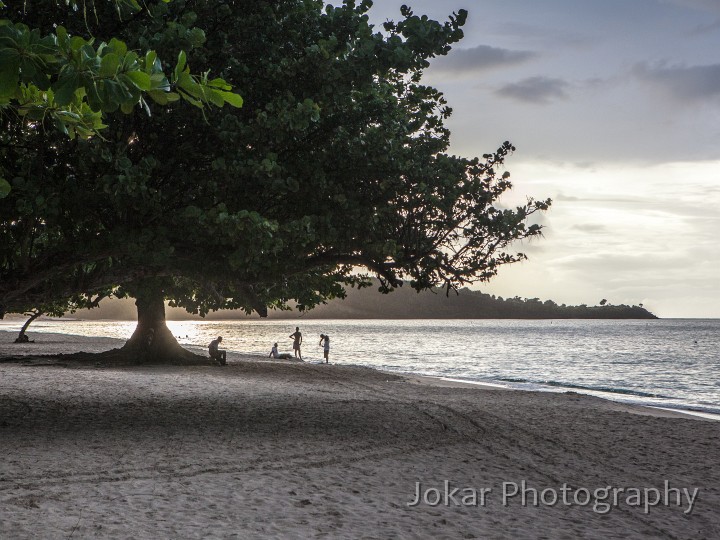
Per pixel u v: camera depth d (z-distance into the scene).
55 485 8.08
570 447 13.25
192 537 6.25
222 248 13.81
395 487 8.98
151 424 13.35
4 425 12.48
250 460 10.26
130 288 22.73
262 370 31.33
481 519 7.61
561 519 7.86
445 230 15.16
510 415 17.73
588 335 175.88
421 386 27.75
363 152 13.92
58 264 13.03
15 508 6.90
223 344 98.38
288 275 15.14
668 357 79.38
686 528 7.78
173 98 3.70
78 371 26.08
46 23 11.73
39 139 11.60
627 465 11.68
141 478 8.70
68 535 6.08
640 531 7.54
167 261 13.02
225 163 12.84
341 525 6.96
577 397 26.78
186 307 29.95
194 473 9.16
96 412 14.69
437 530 7.02
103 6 12.09
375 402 18.98
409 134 15.73
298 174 13.77
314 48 13.16
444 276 15.65
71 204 12.21
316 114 12.48
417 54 13.72
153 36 12.13
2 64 3.25
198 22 13.90
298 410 16.42
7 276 12.97
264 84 13.82
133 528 6.43
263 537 6.37
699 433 16.41
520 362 66.69
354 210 13.79
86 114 4.58
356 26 14.21
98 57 3.33
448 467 10.57
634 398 33.34
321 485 8.82
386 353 79.81
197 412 15.32
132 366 29.92
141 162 11.95
